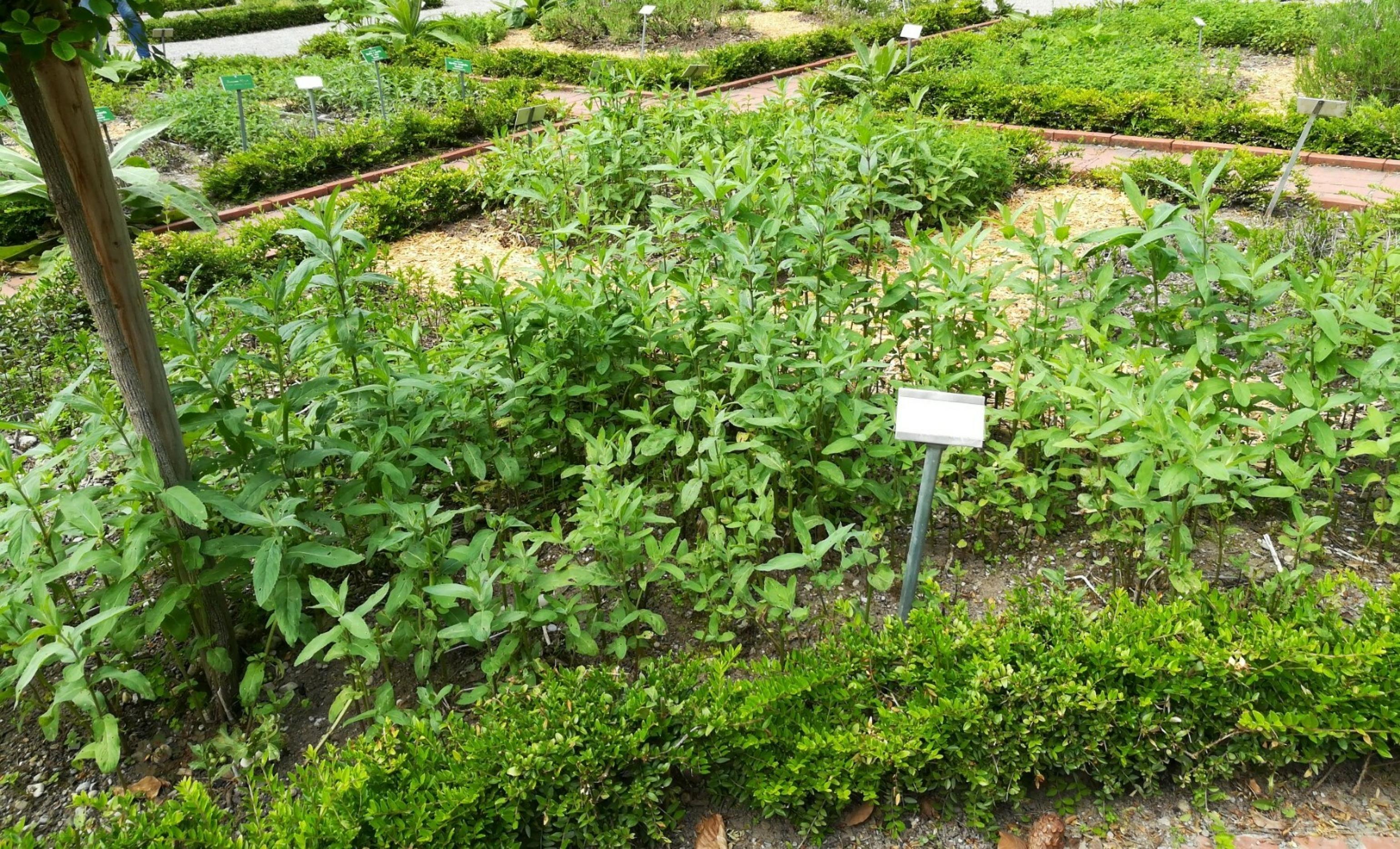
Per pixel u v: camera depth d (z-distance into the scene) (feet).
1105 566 12.21
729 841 9.19
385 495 11.29
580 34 62.80
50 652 8.77
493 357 13.78
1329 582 9.80
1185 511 10.75
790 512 12.35
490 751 8.65
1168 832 9.11
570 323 13.83
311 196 31.45
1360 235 16.87
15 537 9.16
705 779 9.70
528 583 10.57
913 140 24.02
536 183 19.71
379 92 39.86
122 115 40.73
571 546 10.40
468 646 11.28
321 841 7.97
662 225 17.12
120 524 9.67
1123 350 11.59
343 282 12.12
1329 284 11.95
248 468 10.82
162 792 9.71
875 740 8.91
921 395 9.56
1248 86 41.75
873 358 13.10
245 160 30.94
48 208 24.68
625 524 10.42
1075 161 32.42
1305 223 22.75
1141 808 9.36
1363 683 9.16
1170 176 27.50
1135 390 10.87
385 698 9.57
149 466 9.33
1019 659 9.45
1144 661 9.33
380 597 9.49
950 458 12.53
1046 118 36.91
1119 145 34.65
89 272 9.05
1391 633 9.23
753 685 9.43
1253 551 12.35
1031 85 41.65
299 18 73.92
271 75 45.29
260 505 10.08
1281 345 16.97
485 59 52.75
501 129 35.40
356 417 11.94
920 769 9.20
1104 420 11.51
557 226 21.29
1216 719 9.46
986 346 13.34
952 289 13.35
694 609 11.27
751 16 68.64
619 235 16.71
